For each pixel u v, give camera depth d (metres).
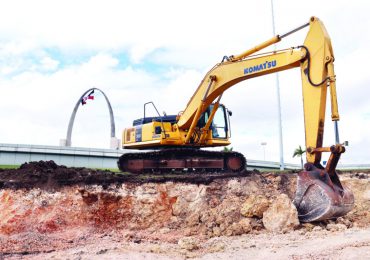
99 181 13.20
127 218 12.80
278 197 12.82
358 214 15.02
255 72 13.60
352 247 9.75
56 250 10.27
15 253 9.88
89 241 11.23
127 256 9.50
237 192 13.77
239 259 9.32
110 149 34.22
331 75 11.16
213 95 15.15
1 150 30.09
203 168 16.77
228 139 17.50
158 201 13.23
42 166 15.44
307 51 11.94
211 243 10.99
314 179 11.70
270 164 48.66
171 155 16.59
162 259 9.33
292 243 10.63
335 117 10.94
